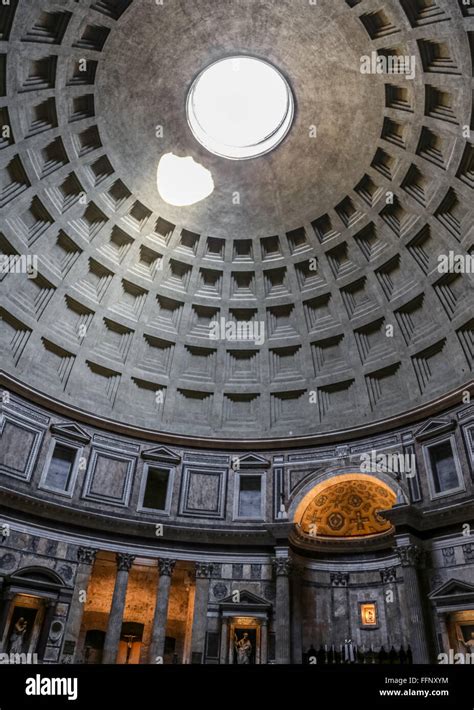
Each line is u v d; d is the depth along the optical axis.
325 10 19.31
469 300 22.22
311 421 25.39
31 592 19.30
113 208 24.69
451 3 16.58
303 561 23.16
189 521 23.36
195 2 19.66
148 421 25.52
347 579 23.05
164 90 22.52
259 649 20.33
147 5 19.47
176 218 25.89
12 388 22.19
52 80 19.97
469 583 17.92
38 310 24.00
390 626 21.42
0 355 22.42
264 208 25.91
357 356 25.41
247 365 27.48
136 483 23.73
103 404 24.97
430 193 22.12
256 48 21.56
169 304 27.41
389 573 22.31
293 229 26.19
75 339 25.05
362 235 25.12
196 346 27.33
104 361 25.56
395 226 24.00
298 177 24.81
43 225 23.44
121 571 21.50
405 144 21.55
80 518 21.61
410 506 19.52
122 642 22.91
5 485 20.50
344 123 22.69
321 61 21.25
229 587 21.84
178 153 24.50
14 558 19.59
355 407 24.86
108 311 25.94
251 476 24.62
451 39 17.48
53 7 17.92
